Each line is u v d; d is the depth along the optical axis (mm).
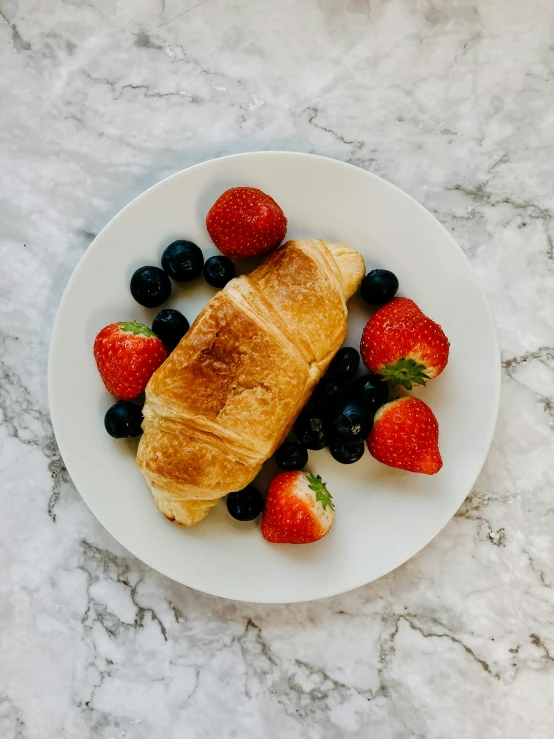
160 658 344
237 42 342
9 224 344
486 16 343
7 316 344
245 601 318
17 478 345
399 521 321
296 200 321
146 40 344
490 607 342
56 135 344
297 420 308
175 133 341
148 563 317
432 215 316
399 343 293
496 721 341
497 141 344
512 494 343
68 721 344
